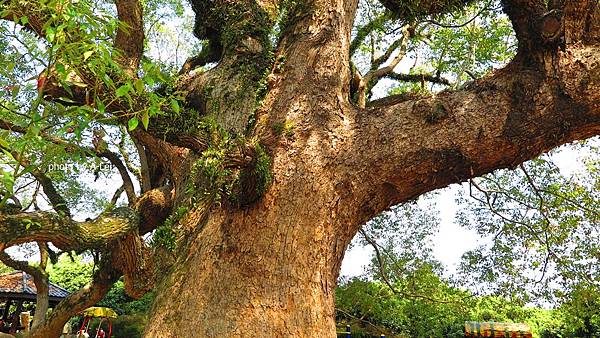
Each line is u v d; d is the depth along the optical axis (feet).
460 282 37.35
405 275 38.52
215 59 28.53
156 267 17.63
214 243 16.55
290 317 15.25
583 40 17.06
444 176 17.31
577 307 31.17
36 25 12.14
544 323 65.87
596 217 30.89
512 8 17.13
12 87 11.04
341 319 49.65
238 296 15.43
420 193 18.01
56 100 13.71
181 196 20.29
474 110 16.90
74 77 13.93
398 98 26.43
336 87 18.84
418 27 38.09
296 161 17.13
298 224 16.37
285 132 17.62
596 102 16.35
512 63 17.57
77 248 15.42
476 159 16.89
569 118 16.55
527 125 16.52
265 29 21.75
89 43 10.37
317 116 17.98
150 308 16.65
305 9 20.65
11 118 11.91
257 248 16.07
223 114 20.16
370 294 38.63
